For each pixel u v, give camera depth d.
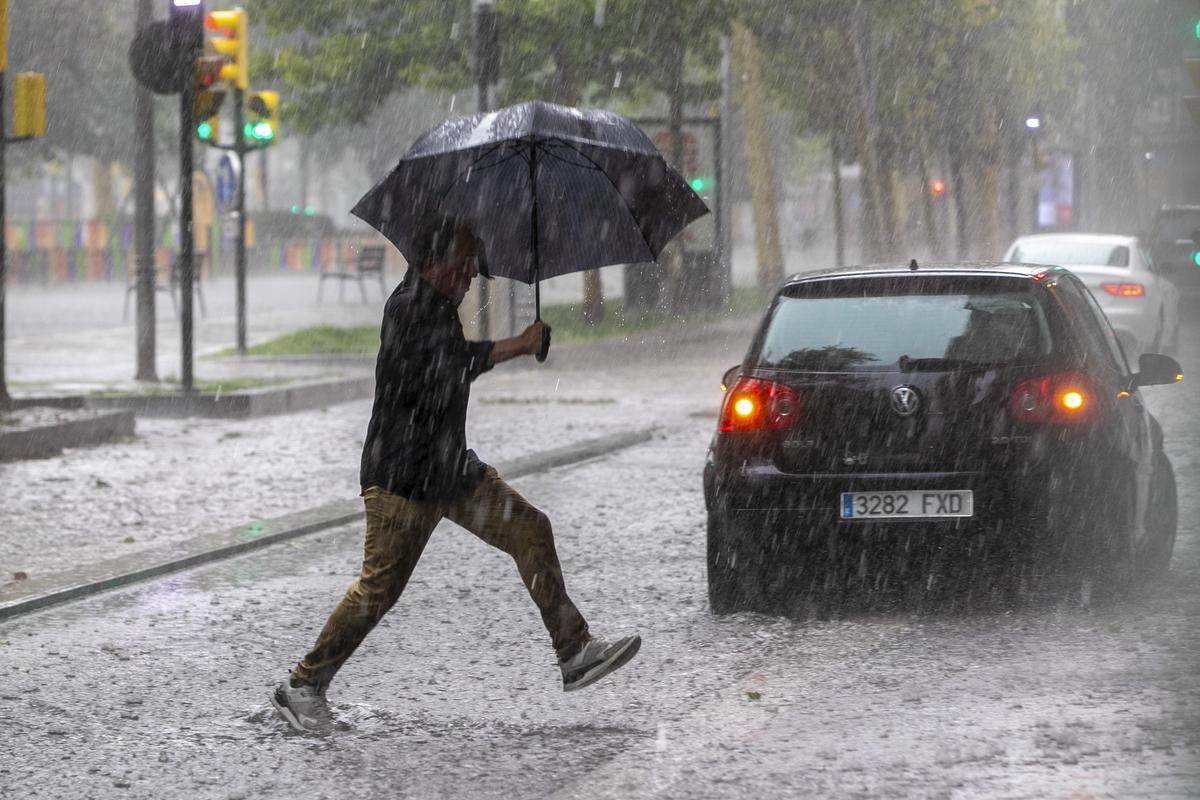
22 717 12.99
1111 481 15.55
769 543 15.89
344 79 59.91
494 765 11.55
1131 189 126.44
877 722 12.23
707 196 72.44
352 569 19.19
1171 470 18.22
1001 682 13.23
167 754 11.94
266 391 37.28
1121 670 13.45
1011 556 15.74
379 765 11.61
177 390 38.28
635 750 11.79
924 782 10.76
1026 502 15.34
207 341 57.75
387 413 12.38
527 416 35.75
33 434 29.64
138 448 30.78
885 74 87.31
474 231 12.30
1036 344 15.66
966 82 98.81
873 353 15.79
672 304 71.88
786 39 78.38
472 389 42.38
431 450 12.31
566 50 59.06
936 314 15.94
